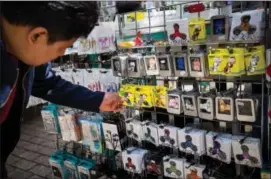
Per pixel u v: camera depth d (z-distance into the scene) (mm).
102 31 2404
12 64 646
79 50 2502
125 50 2465
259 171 2078
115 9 2512
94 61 2734
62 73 2732
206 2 2102
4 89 639
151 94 2195
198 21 1833
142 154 2338
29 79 822
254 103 1722
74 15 564
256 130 1979
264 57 1646
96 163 2771
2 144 878
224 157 1913
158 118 2438
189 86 2211
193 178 2105
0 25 591
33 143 4023
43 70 997
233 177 2072
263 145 1914
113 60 2332
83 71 2645
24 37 591
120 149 2412
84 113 2656
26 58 656
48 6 541
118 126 2381
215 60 1759
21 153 3715
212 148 1973
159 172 2295
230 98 1803
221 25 1742
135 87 2285
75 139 2594
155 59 2078
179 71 1972
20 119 875
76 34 603
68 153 2955
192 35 1867
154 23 2309
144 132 2305
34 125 4805
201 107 1945
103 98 1121
